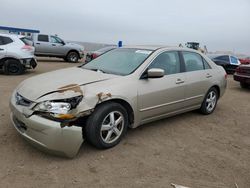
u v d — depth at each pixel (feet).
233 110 22.41
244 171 12.07
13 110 12.39
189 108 17.84
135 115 13.85
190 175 11.35
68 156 11.59
